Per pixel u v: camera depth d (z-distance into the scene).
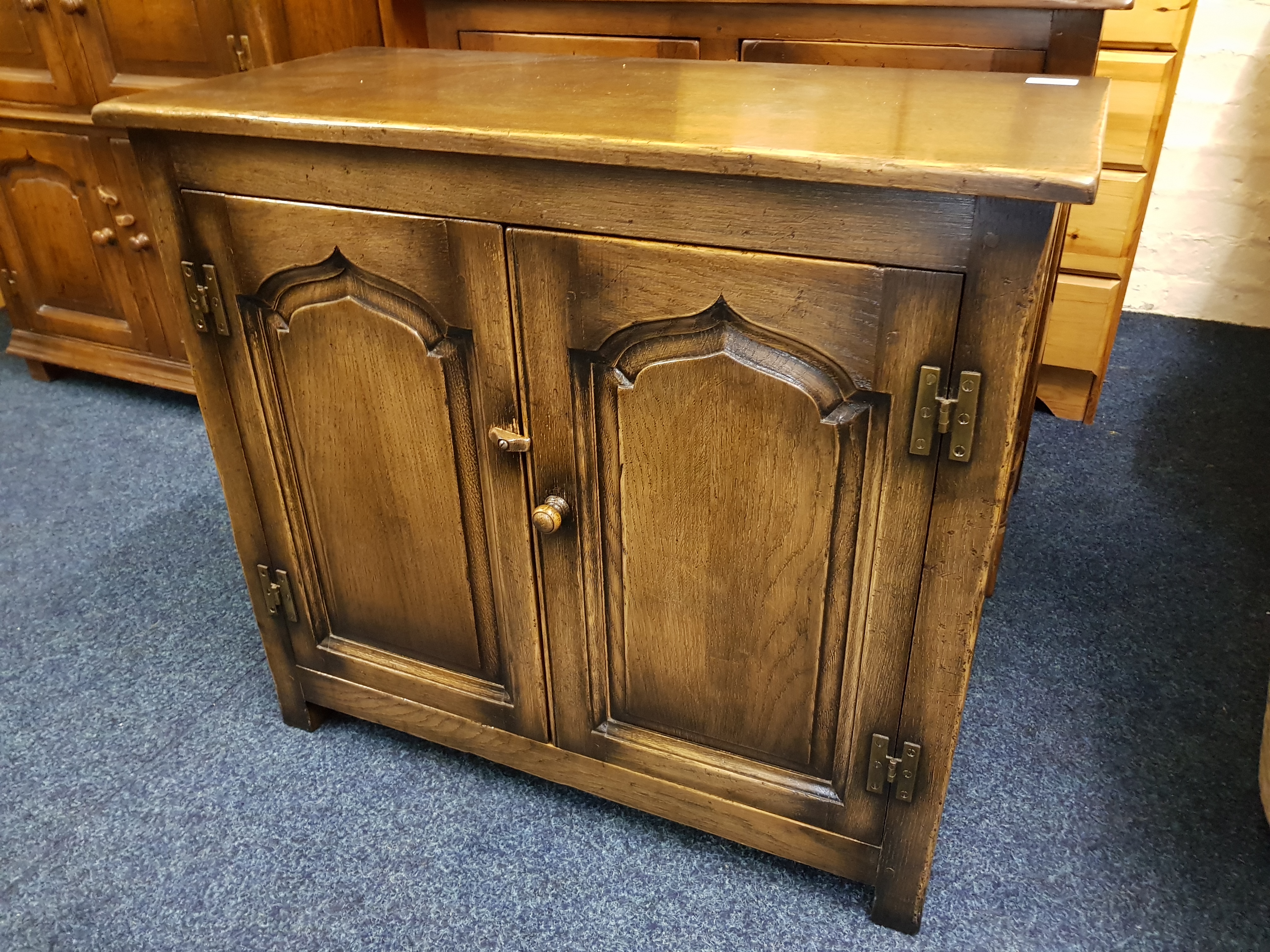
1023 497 1.98
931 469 0.87
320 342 1.10
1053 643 1.60
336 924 1.17
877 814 1.08
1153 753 1.38
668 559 1.04
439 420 1.08
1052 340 2.16
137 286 2.18
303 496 1.24
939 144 0.81
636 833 1.28
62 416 2.34
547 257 0.92
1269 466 2.07
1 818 1.31
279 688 1.43
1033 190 0.72
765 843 1.17
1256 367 2.48
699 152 0.81
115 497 2.03
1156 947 1.12
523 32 1.64
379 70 1.23
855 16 1.43
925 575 0.92
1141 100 1.87
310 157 0.98
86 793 1.35
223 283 1.11
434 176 0.93
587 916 1.17
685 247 0.87
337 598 1.30
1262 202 2.55
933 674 0.97
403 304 1.03
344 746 1.43
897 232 0.79
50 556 1.84
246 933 1.16
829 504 0.93
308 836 1.28
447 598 1.21
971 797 1.32
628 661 1.13
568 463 1.03
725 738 1.13
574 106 0.99
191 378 2.24
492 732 1.28
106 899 1.20
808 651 1.02
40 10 1.93
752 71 1.19
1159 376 2.45
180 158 1.05
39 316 2.38
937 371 0.82
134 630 1.66
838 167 0.77
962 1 1.34
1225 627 1.62
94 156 2.04
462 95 1.05
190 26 1.81
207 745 1.43
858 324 0.84
